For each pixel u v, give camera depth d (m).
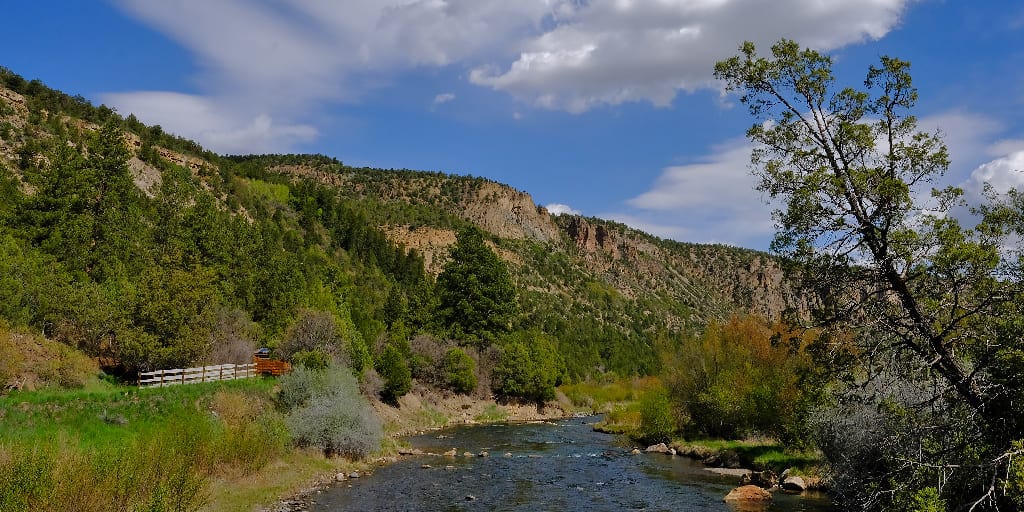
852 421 19.95
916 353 14.52
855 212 14.43
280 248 97.56
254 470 25.03
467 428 54.41
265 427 28.20
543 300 184.38
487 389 71.12
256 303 59.25
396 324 71.69
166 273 36.88
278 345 46.28
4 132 79.50
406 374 54.19
